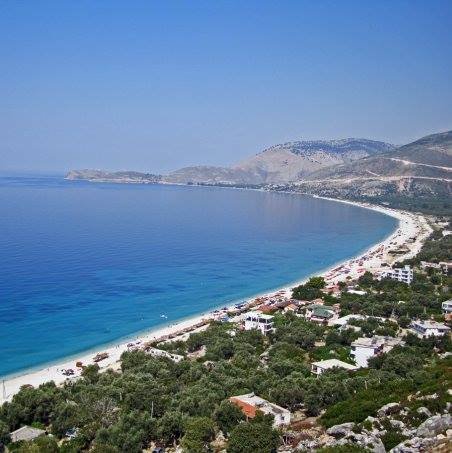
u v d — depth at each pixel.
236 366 132.88
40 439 93.31
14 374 143.50
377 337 154.38
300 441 82.50
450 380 95.69
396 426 78.19
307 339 155.38
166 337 173.00
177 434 96.19
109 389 112.88
